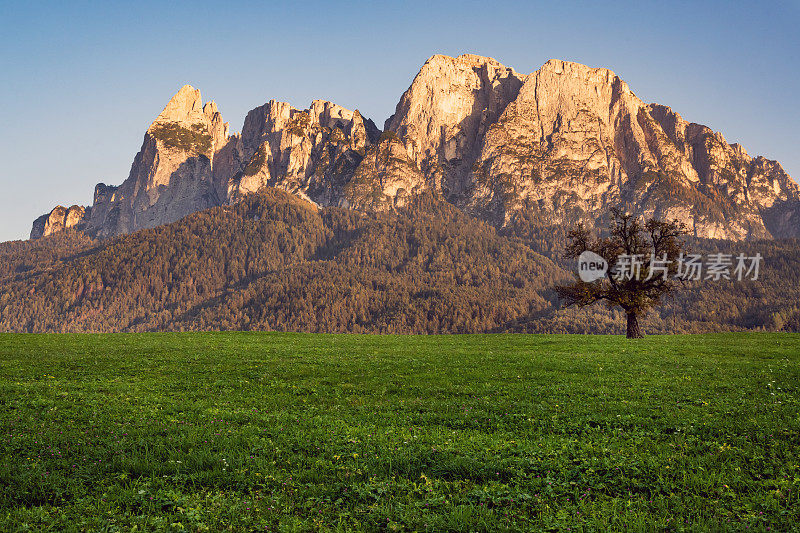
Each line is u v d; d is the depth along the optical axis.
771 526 9.19
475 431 15.29
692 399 19.22
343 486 11.06
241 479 11.38
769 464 12.09
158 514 9.91
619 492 10.81
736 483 11.02
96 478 11.48
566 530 9.10
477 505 10.14
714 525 9.21
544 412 17.36
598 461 12.13
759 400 18.73
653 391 20.81
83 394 20.59
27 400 19.23
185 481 11.34
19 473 11.48
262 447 13.46
